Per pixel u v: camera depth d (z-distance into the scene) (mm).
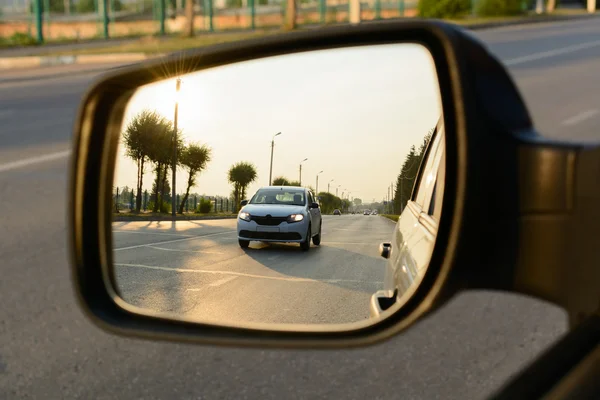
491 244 1021
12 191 9273
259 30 42656
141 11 57031
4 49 35000
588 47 24969
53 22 48219
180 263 6395
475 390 2865
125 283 3869
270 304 4332
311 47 1692
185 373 3096
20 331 3744
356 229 10250
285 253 8688
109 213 1762
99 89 1646
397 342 3482
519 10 40500
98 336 3643
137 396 2846
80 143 1597
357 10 26422
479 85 1042
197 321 1411
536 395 1080
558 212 962
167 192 2062
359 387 2914
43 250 6160
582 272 940
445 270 1050
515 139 1010
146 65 1716
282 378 3021
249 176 2020
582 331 1028
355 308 4281
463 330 3646
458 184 1042
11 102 17766
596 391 976
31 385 2973
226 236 9672
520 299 4223
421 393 2842
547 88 16594
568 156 952
